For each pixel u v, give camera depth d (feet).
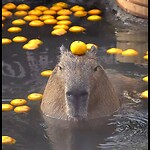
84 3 63.67
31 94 44.78
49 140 38.65
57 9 61.26
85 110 39.37
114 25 57.88
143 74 47.80
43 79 47.19
